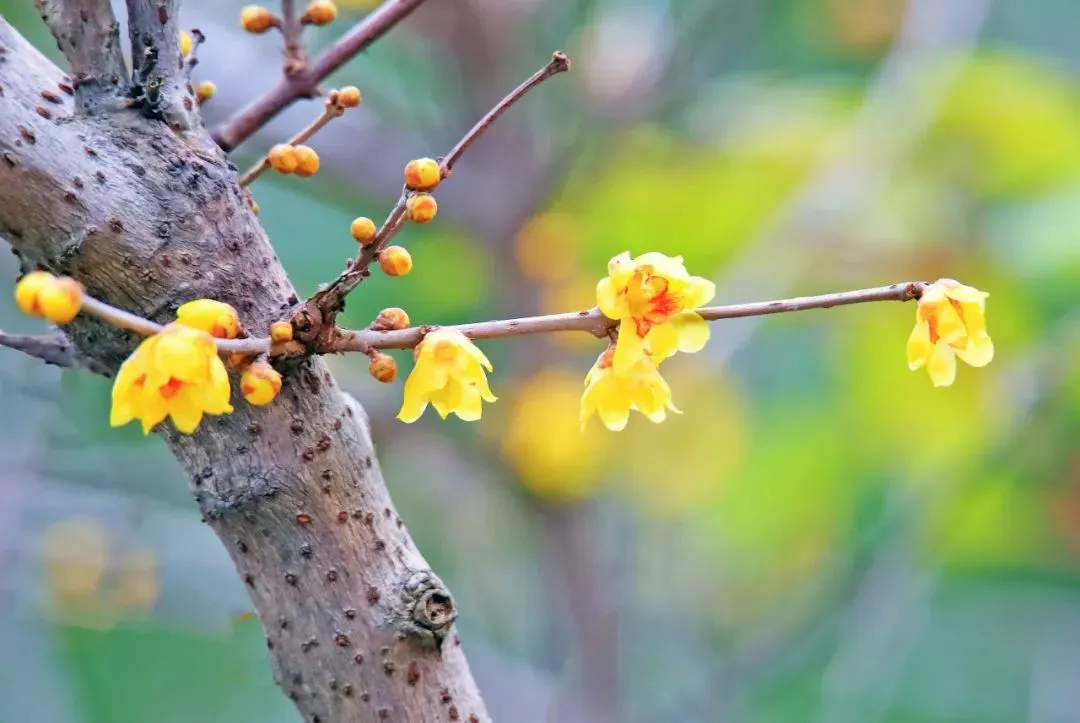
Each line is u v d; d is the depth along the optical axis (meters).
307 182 1.60
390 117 1.74
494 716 1.87
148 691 1.91
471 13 1.62
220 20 1.61
